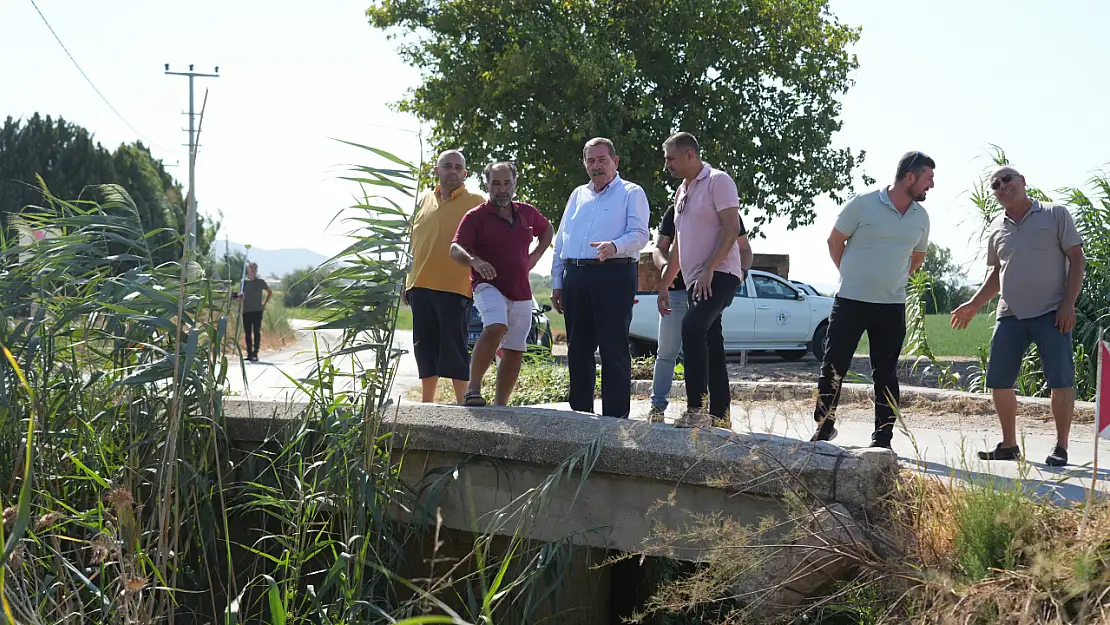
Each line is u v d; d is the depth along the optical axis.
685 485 4.62
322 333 5.55
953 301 34.00
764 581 4.18
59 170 36.12
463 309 6.53
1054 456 5.57
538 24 21.27
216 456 5.18
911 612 3.77
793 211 22.88
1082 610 3.43
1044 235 5.62
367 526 5.17
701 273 5.70
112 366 5.48
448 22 21.92
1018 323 5.71
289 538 5.17
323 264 5.37
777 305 16.62
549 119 20.44
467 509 5.40
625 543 4.84
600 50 20.59
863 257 5.61
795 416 7.32
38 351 5.36
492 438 5.25
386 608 5.12
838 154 23.00
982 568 3.79
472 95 21.50
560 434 5.01
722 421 4.90
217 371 5.67
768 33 22.84
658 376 6.37
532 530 4.96
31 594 4.50
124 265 5.59
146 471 5.23
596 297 5.86
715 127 21.91
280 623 4.46
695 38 21.73
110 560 4.65
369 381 5.29
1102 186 9.67
